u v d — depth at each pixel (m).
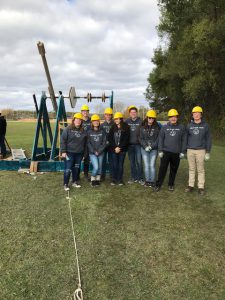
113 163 7.68
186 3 22.94
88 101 10.14
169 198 6.84
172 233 5.10
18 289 3.63
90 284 3.76
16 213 5.80
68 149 7.31
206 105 22.72
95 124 7.47
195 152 7.01
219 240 4.88
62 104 10.03
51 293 3.58
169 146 7.07
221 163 11.20
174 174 7.33
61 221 5.48
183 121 25.75
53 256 4.34
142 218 5.69
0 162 9.45
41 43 9.20
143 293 3.62
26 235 4.93
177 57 22.53
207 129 6.94
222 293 3.66
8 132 25.00
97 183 7.70
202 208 6.25
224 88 21.03
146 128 7.43
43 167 9.21
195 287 3.75
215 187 7.79
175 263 4.24
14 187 7.50
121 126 7.55
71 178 8.38
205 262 4.27
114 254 4.43
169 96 27.81
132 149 7.90
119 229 5.21
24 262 4.18
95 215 5.78
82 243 4.71
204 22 19.30
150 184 7.68
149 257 4.37
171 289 3.71
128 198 6.78
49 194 6.97
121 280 3.85
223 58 20.09
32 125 36.41
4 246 4.57
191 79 21.06
